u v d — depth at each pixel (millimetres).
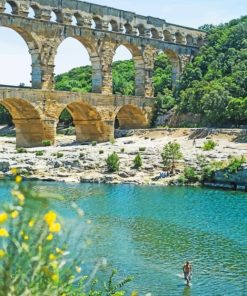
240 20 153875
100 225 48250
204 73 128000
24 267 9359
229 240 43375
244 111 103750
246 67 119688
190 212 55312
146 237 44125
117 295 19328
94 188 73125
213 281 32906
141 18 118812
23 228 9141
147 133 112062
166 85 145625
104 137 110938
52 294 9750
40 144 100250
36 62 98125
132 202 61406
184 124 116312
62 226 9703
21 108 98562
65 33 102125
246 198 64688
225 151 85875
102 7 109500
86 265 34906
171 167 82000
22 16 94500
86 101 106062
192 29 133375
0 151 96188
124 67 195750
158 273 34281
